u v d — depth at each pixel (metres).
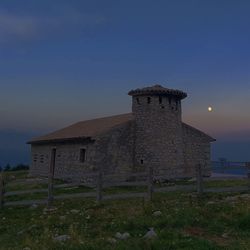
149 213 15.61
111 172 33.38
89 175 20.30
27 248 11.27
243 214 14.01
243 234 11.93
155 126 34.78
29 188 29.67
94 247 10.66
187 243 10.61
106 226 13.98
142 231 12.86
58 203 21.16
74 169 35.69
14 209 20.64
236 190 19.50
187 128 39.44
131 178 33.78
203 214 14.52
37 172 43.06
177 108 36.47
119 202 19.38
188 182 30.67
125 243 11.05
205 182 27.55
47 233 13.23
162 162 34.47
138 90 35.34
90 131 35.66
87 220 15.55
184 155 38.69
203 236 11.98
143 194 19.22
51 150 40.41
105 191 26.14
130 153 34.84
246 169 20.27
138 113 35.53
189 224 13.29
